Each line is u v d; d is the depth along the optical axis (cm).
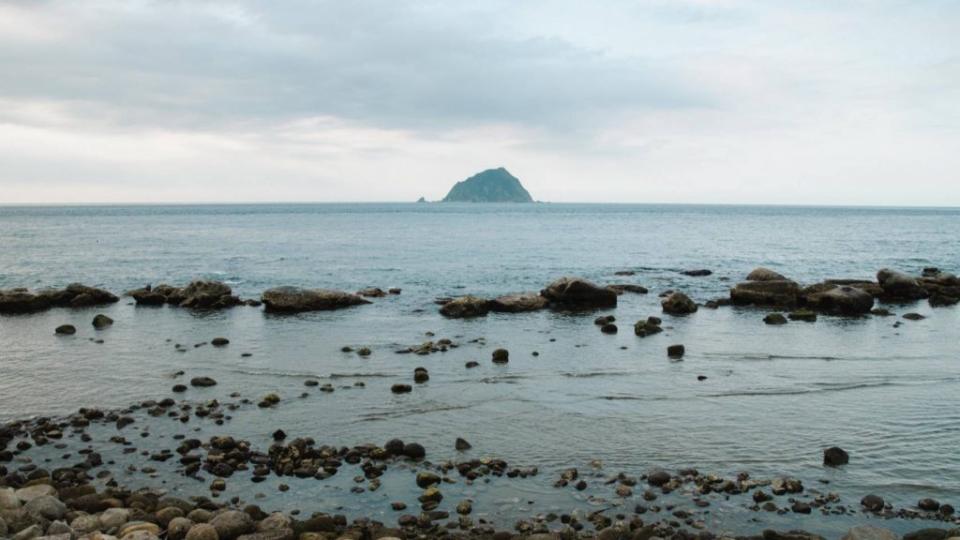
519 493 1266
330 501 1238
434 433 1588
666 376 2108
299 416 1714
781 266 5759
